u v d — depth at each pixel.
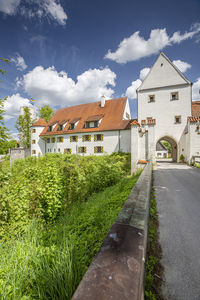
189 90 18.44
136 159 14.59
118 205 3.93
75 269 1.67
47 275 1.64
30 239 2.88
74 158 14.59
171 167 13.33
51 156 16.12
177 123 18.78
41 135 28.16
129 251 0.90
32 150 28.77
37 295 1.50
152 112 19.92
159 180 7.53
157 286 1.55
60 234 2.95
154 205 4.03
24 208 3.54
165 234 2.59
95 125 23.77
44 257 1.97
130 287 0.63
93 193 6.71
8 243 2.69
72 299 0.60
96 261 0.81
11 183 3.86
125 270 0.74
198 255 2.04
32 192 3.95
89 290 0.63
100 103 27.28
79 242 2.47
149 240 2.40
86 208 4.62
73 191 5.43
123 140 21.11
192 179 7.73
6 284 1.67
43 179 4.51
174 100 19.05
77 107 29.42
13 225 3.16
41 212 4.04
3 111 4.64
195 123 15.91
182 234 2.58
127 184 6.39
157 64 20.06
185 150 18.12
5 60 3.94
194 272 1.74
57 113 31.00
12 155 27.86
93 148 23.06
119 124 22.03
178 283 1.59
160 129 19.42
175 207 3.88
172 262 1.91
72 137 24.98
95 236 2.59
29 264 1.95
